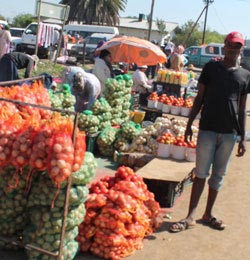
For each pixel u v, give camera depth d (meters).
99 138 7.49
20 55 7.47
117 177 4.88
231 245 4.68
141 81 10.98
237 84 4.55
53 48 22.98
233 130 4.64
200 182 4.87
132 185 4.55
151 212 4.74
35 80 5.79
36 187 3.68
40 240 3.68
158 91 11.91
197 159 4.80
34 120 3.75
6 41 9.12
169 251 4.40
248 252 4.57
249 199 6.17
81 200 3.71
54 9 14.92
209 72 4.64
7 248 4.06
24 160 3.45
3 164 3.53
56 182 3.32
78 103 7.99
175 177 5.56
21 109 4.64
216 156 4.80
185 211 5.52
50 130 3.37
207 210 5.09
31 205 3.71
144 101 11.09
